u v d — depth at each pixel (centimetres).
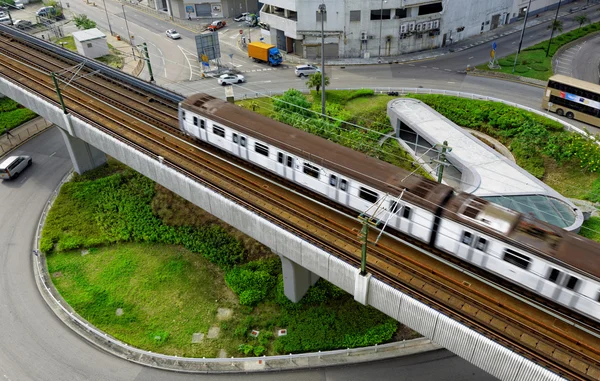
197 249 3406
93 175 4209
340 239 2467
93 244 3503
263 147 2945
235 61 6375
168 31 7275
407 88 5394
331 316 2873
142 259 3384
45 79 4275
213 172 3033
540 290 2098
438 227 2323
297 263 2581
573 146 3978
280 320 2892
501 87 5434
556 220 3120
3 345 2797
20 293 3142
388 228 2559
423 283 2211
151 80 4125
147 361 2702
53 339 2836
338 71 5981
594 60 6066
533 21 7525
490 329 1991
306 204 2778
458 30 6650
